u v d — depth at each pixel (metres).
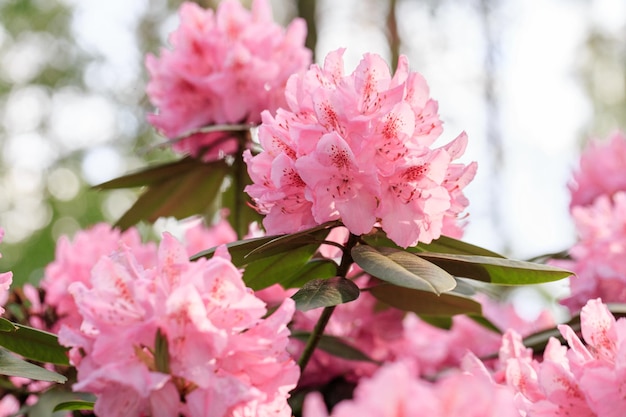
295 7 4.00
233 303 1.08
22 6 4.96
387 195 1.18
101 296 1.07
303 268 1.28
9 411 1.49
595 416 1.15
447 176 1.20
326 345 1.48
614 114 5.23
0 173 4.95
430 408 0.90
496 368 1.54
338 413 0.90
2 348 1.21
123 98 4.38
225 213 1.74
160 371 1.06
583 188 2.15
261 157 1.20
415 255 1.18
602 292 1.64
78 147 4.64
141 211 1.67
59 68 4.86
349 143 1.17
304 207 1.19
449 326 1.58
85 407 1.24
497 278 1.21
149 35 4.43
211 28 1.69
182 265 1.08
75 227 4.84
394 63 4.25
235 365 1.08
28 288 1.59
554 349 1.20
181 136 1.59
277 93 1.64
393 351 1.61
